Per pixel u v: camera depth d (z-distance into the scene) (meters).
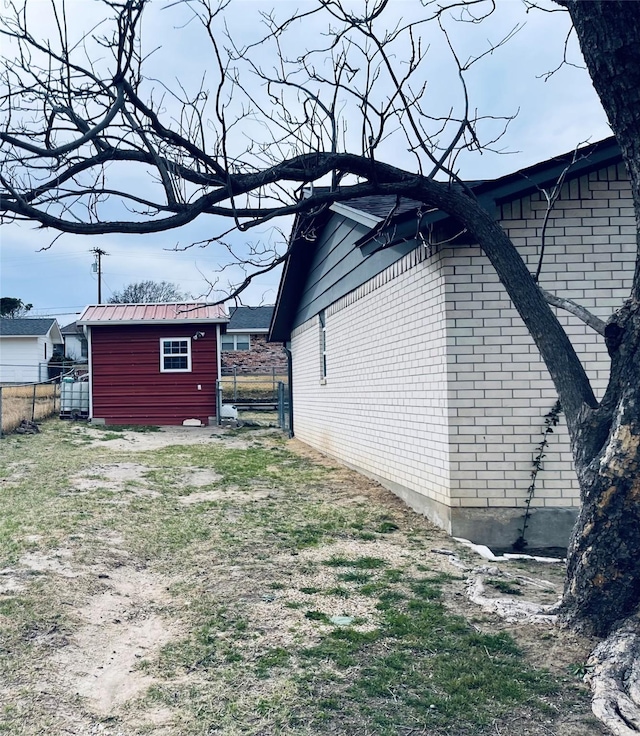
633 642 3.45
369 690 3.25
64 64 3.75
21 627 3.85
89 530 6.11
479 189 6.35
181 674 3.45
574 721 2.99
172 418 18.77
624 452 3.59
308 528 6.66
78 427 16.64
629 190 6.62
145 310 19.39
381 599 4.57
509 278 4.35
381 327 8.88
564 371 4.12
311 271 13.96
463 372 6.54
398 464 8.25
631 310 3.69
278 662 3.56
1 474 9.00
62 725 2.92
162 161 3.96
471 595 4.63
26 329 40.78
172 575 5.09
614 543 3.66
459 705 3.11
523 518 6.47
